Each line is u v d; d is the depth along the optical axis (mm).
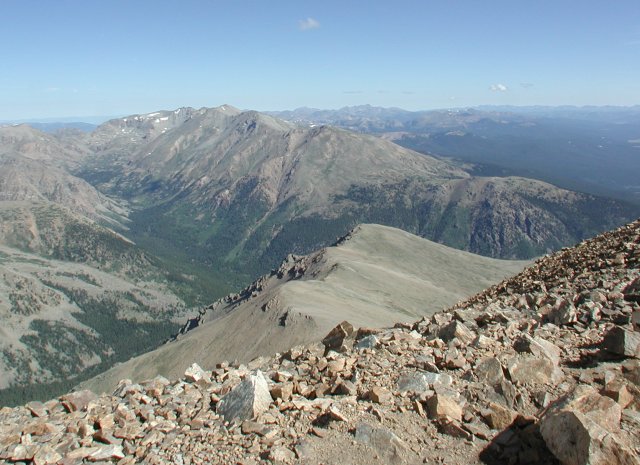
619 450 9156
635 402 11383
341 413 12273
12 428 13844
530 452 10406
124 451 12258
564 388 13000
